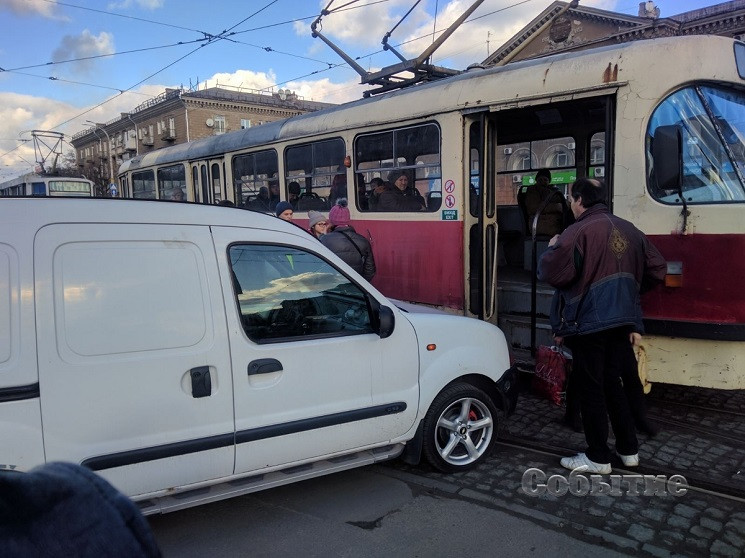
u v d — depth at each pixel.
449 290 6.31
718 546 3.17
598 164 7.47
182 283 2.98
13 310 2.59
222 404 3.04
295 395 3.27
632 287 3.85
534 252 5.81
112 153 64.56
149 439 2.86
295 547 3.20
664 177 4.43
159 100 54.91
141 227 2.93
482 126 5.91
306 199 8.21
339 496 3.78
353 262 5.63
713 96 4.76
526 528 3.37
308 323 3.41
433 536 3.29
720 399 5.52
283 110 55.91
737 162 4.61
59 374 2.64
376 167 7.04
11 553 0.81
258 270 3.27
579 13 25.75
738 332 4.47
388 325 3.54
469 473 4.09
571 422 4.86
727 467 4.12
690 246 4.62
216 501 3.38
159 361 2.87
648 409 5.29
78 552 0.86
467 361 4.00
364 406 3.54
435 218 6.36
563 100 5.25
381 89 8.10
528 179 8.14
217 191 10.53
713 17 22.06
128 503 0.96
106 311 2.77
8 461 2.55
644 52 4.84
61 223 2.75
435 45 7.34
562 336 4.02
